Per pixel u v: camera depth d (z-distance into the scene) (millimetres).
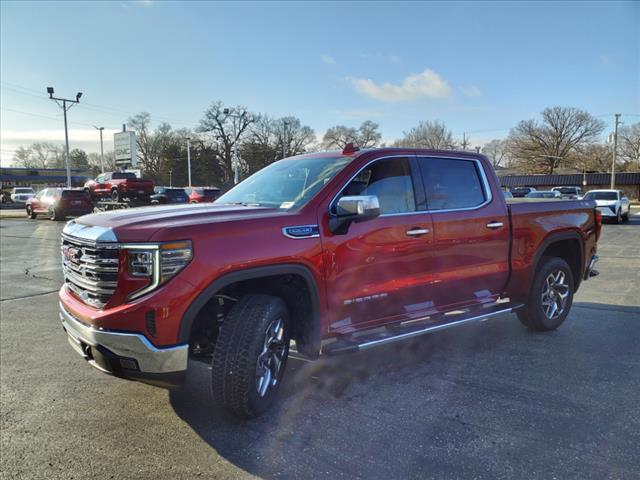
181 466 2783
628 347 4746
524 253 4848
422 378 3994
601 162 89625
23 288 8180
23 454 2943
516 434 3062
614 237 16422
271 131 73500
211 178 76500
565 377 3980
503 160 106062
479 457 2809
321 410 3438
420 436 3059
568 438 3008
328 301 3508
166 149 81000
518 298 4992
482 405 3482
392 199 3947
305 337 3561
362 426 3199
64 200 25500
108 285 2945
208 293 2934
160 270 2830
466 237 4336
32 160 111000
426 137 76375
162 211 3422
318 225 3449
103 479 2668
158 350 2820
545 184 70750
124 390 3904
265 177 4355
